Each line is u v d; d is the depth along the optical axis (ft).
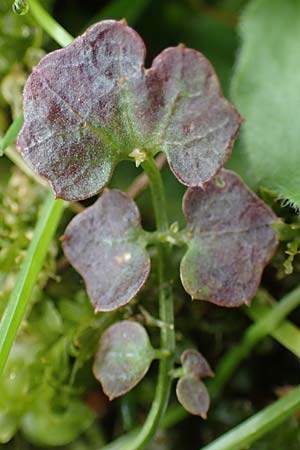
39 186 0.40
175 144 0.31
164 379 0.34
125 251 0.33
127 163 0.43
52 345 0.38
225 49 0.46
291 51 0.41
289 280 0.39
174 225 0.33
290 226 0.34
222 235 0.33
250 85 0.40
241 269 0.33
